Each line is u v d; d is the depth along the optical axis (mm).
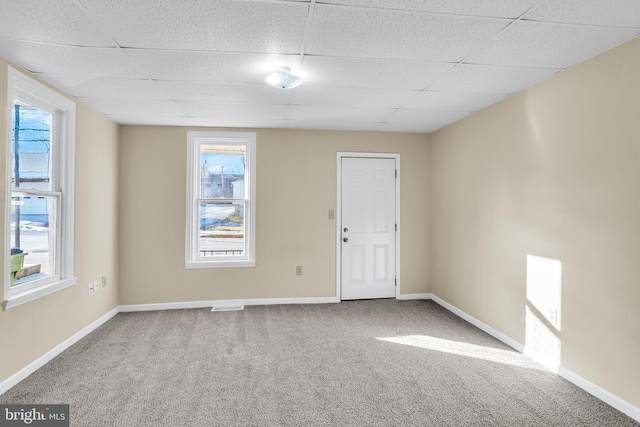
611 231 2281
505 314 3338
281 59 2498
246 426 2057
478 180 3773
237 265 4523
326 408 2240
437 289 4699
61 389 2455
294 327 3732
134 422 2090
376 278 4832
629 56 2176
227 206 4594
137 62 2533
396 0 1786
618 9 1849
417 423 2094
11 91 2502
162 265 4379
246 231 4605
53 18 1942
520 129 3139
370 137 4781
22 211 2738
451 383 2566
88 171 3549
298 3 1812
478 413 2197
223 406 2258
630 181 2164
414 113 3883
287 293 4637
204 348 3174
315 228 4688
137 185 4332
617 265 2244
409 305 4574
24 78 2637
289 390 2455
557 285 2721
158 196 4371
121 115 3898
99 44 2256
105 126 3936
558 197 2715
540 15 1917
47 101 2941
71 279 3176
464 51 2365
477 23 2008
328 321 3930
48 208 3047
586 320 2467
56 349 2996
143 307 4328
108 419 2119
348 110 3762
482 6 1837
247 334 3521
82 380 2582
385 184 4824
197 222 4516
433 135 4805
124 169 4309
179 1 1789
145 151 4348
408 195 4859
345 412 2199
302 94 3244
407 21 1988
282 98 3357
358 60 2512
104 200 3902
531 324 3000
